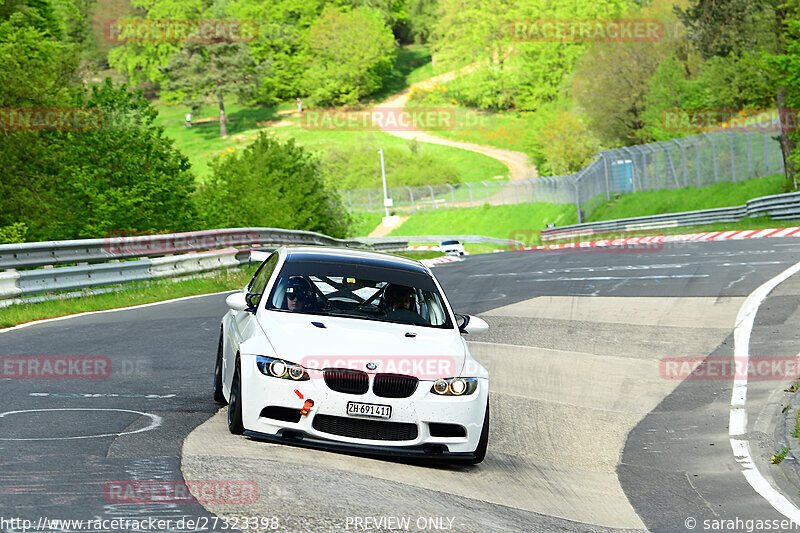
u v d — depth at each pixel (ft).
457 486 39.37
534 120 621.31
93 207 205.05
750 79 353.10
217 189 250.98
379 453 40.40
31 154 219.41
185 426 43.34
